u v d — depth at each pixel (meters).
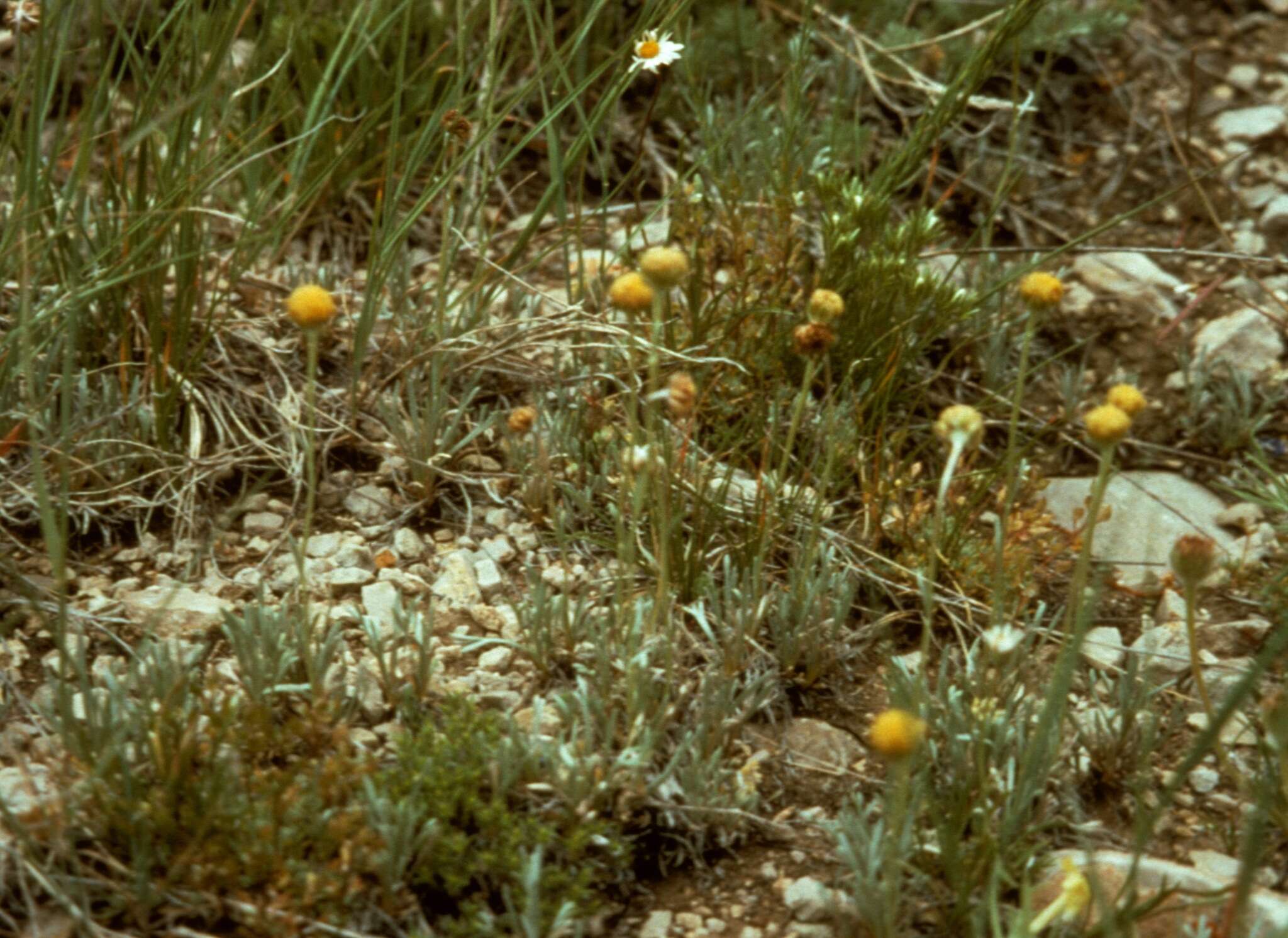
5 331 4.23
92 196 4.54
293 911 2.94
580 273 4.43
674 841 3.28
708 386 4.39
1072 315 5.24
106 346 4.26
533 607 3.82
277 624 3.51
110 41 5.32
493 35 4.34
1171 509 4.54
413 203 5.23
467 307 4.62
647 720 3.43
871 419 4.42
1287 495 4.25
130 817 3.01
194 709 3.11
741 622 3.62
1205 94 6.19
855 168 5.48
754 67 5.64
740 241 4.55
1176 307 5.27
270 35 5.10
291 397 4.32
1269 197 5.70
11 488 3.96
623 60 4.55
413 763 3.20
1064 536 4.34
